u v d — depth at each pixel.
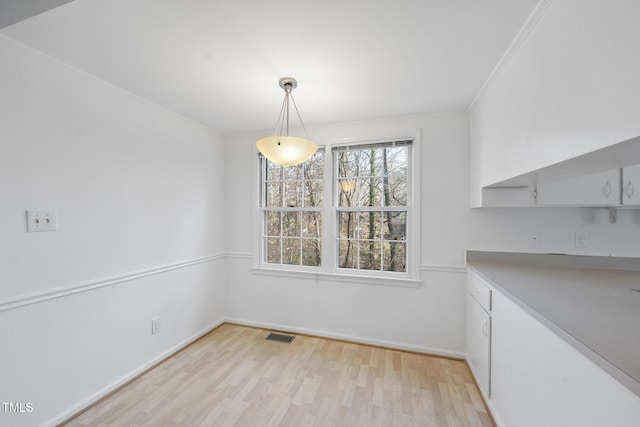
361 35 1.34
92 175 1.76
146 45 1.43
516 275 1.71
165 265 2.31
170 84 1.87
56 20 1.22
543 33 1.12
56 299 1.57
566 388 0.93
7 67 1.37
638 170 1.55
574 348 0.88
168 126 2.36
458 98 2.07
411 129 2.44
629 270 1.87
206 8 1.15
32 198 1.47
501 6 1.13
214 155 2.93
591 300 1.21
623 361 0.70
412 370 2.14
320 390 1.89
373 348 2.51
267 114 2.44
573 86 0.91
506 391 1.45
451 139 2.34
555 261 2.05
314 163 2.85
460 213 2.31
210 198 2.87
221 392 1.87
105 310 1.84
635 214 1.86
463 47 1.43
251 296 3.01
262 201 3.03
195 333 2.65
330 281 2.71
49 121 1.54
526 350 1.23
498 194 1.91
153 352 2.20
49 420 1.53
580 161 0.98
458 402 1.78
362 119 2.56
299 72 1.71
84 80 1.71
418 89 1.92
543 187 1.79
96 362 1.78
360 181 2.71
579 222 1.99
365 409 1.71
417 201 2.41
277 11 1.17
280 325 2.89
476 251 2.25
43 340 1.51
